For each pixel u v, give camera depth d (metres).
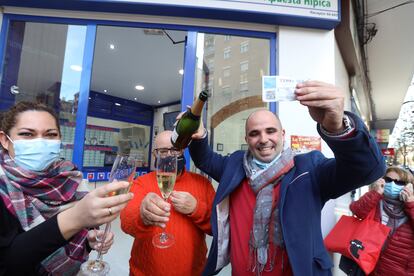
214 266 1.05
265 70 2.02
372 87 6.55
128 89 5.14
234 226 1.07
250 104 2.06
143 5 1.86
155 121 6.29
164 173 0.92
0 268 0.55
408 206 1.49
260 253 0.95
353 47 2.66
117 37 3.00
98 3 1.86
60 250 0.79
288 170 1.03
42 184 0.85
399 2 3.16
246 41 2.06
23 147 0.85
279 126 1.11
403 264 1.49
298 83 0.73
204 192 1.25
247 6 1.86
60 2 1.87
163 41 3.10
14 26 2.00
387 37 4.03
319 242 0.94
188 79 1.97
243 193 1.11
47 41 2.02
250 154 1.17
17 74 2.00
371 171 0.75
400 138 7.18
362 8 3.25
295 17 1.88
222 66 2.04
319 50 1.97
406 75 5.64
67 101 1.99
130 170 0.70
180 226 1.13
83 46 1.99
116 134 5.55
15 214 0.75
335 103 0.68
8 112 0.89
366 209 1.61
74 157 1.92
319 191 0.97
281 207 0.94
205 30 2.00
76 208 0.54
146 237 1.12
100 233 0.85
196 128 1.16
